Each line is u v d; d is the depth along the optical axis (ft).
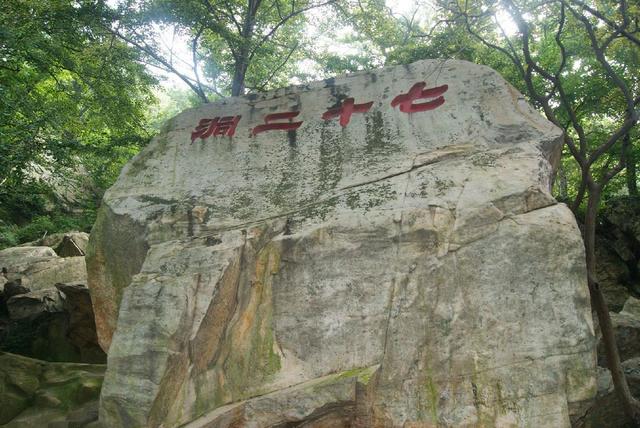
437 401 15.98
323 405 16.08
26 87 41.04
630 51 32.96
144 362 16.74
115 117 41.55
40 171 35.58
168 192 21.65
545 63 39.99
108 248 21.75
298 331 17.80
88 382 23.45
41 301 34.14
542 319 15.92
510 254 16.70
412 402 16.16
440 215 17.72
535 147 18.85
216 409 16.92
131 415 16.25
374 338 17.04
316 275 18.22
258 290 18.65
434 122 20.27
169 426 16.43
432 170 19.06
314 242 18.51
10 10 35.32
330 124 21.49
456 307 16.65
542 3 25.40
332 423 16.52
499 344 15.98
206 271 18.08
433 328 16.65
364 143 20.65
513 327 16.02
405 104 20.99
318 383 16.44
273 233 19.19
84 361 30.45
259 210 20.08
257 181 20.99
